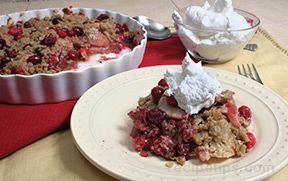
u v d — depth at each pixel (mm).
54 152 909
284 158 812
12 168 863
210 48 1287
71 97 1126
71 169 853
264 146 867
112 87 1086
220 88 927
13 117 1024
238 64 1349
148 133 887
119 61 1170
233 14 1340
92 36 1353
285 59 1382
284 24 1798
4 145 909
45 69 1157
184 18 1396
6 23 1491
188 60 930
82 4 2092
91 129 913
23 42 1280
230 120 903
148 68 1182
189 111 887
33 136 939
